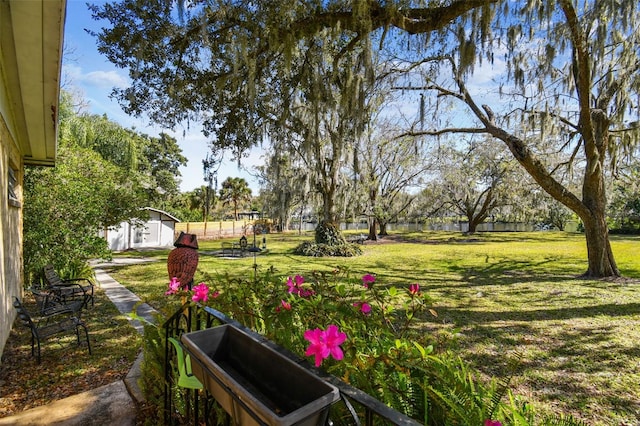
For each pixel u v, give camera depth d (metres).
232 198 32.84
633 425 2.12
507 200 18.48
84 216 6.30
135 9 3.87
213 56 4.52
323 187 12.02
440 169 16.30
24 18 2.05
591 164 6.64
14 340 3.60
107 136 13.47
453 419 0.93
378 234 21.52
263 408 0.68
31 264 5.70
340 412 1.01
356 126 5.41
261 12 3.76
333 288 1.72
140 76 4.75
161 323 1.90
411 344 1.27
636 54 5.46
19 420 1.98
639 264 8.39
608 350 3.28
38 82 3.00
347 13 4.00
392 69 7.07
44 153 5.38
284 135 6.66
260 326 1.61
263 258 11.26
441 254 11.74
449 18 3.99
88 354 3.19
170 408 1.71
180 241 2.16
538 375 2.78
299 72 4.92
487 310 4.68
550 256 10.56
